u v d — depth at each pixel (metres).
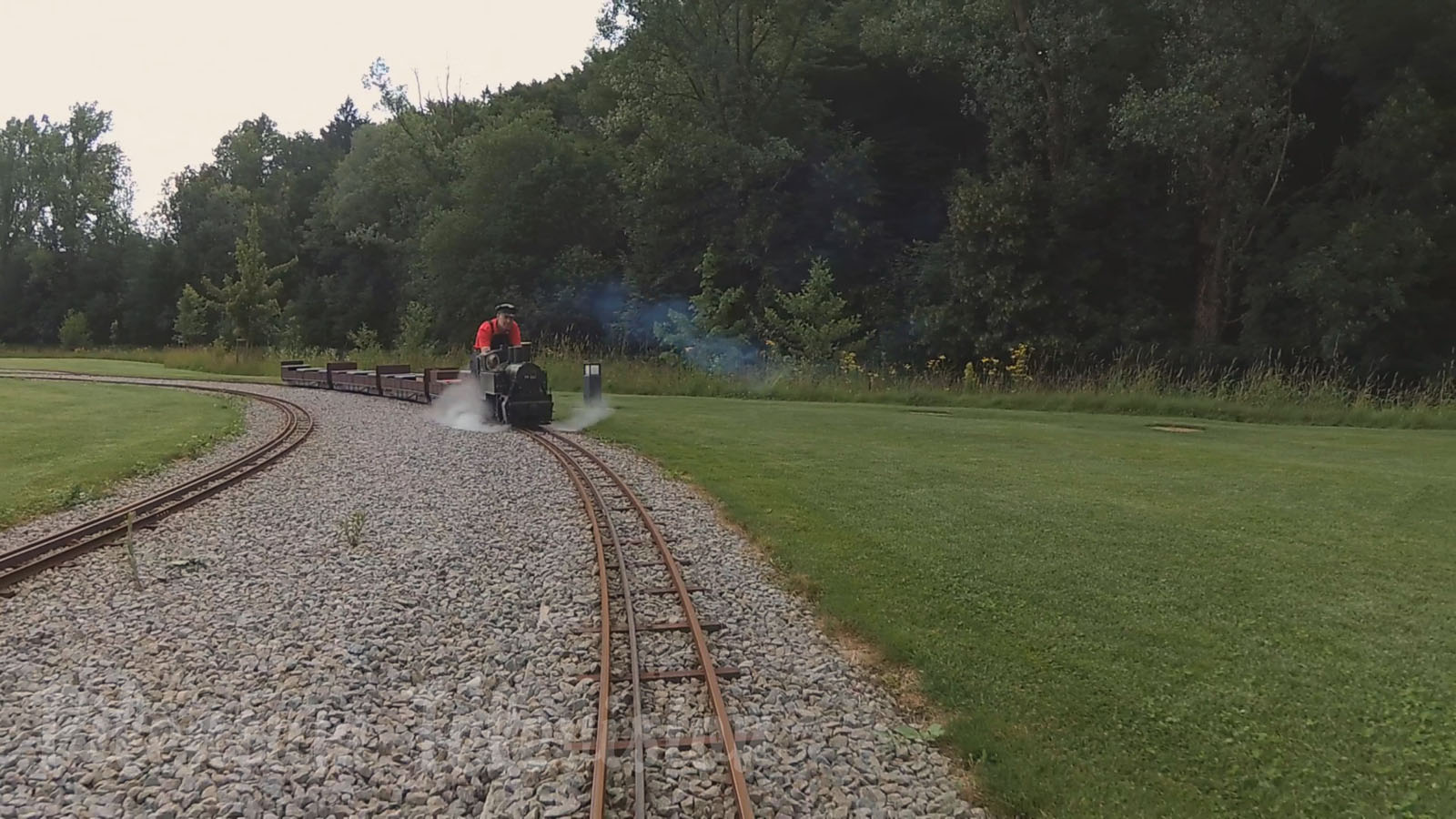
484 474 13.33
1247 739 5.22
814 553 8.91
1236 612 7.20
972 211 35.81
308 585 8.27
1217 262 34.81
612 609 7.43
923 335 37.69
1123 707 5.62
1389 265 29.22
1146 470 13.57
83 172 84.75
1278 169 33.22
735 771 4.82
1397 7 31.30
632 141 51.56
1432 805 4.55
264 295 47.84
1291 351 32.41
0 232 82.19
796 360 33.62
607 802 4.69
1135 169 36.88
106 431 18.52
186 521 10.80
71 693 6.11
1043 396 25.78
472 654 6.60
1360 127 33.22
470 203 52.88
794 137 43.59
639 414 21.77
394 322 67.00
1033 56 35.72
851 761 5.11
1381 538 9.38
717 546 9.38
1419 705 5.57
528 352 19.86
